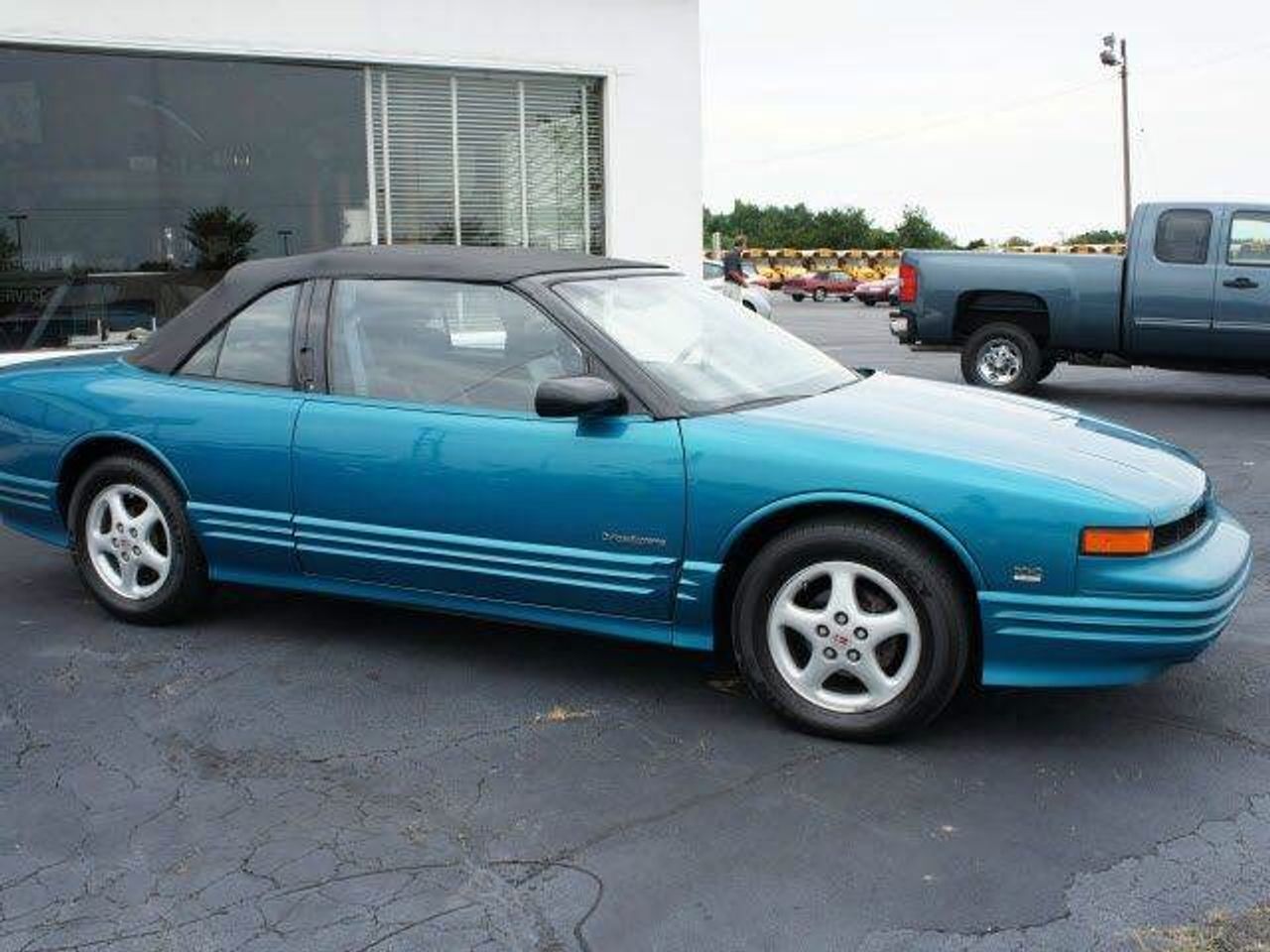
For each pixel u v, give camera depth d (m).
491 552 4.16
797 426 3.89
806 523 3.79
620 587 3.99
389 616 5.08
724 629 4.02
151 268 10.20
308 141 10.70
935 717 3.75
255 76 10.41
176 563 4.81
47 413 5.00
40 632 4.93
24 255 9.69
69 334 9.91
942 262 12.19
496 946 2.75
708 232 106.06
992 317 12.34
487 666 4.49
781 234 103.44
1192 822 3.30
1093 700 4.13
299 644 4.75
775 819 3.32
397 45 10.75
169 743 3.84
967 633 3.68
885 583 3.67
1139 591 3.51
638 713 4.05
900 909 2.88
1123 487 3.64
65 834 3.26
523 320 4.25
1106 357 11.85
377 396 4.41
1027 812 3.36
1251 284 10.89
